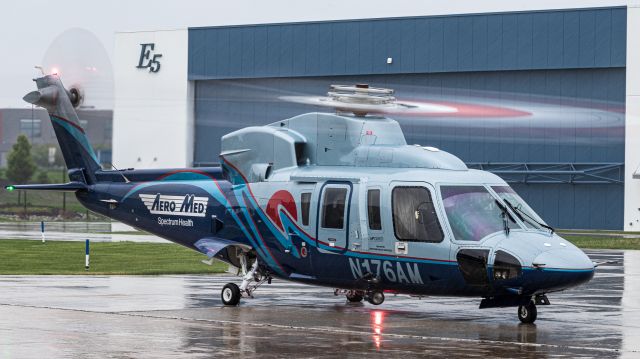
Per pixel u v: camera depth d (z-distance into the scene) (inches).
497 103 2513.5
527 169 2503.7
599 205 2460.6
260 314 796.6
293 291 991.0
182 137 2876.5
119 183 986.1
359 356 592.4
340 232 801.6
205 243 895.7
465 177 769.6
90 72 999.6
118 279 1112.2
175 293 953.5
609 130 2429.9
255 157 876.6
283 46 2716.5
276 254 852.0
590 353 608.7
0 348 605.9
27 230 2309.3
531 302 746.2
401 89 2613.2
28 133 4475.9
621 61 2385.6
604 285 1068.5
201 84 2864.2
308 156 851.4
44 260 1397.6
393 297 940.6
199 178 930.1
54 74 1018.7
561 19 2432.3
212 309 826.8
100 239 1942.7
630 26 2374.5
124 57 2940.5
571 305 880.3
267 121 2738.7
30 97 1019.9
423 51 2566.4
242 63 2775.6
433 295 767.1
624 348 628.1
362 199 787.4
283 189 846.5
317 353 600.7
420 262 754.2
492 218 746.8
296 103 2696.9
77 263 1354.6
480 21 2507.4
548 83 2468.0
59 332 674.8
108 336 658.8
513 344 642.8
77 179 1016.2
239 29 2775.6
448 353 605.3
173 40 2876.5
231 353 596.4
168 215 936.9
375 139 824.9
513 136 2508.6
